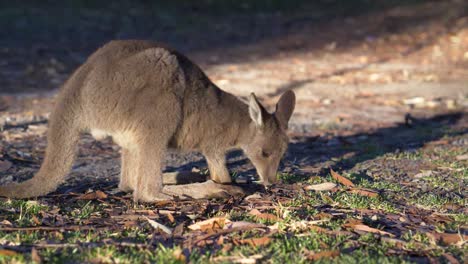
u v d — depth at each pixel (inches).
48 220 354.6
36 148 561.0
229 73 992.2
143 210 379.2
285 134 445.1
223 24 1429.6
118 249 308.7
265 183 441.7
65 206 388.2
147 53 403.2
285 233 334.6
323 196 402.9
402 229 351.6
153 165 401.7
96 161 527.2
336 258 301.0
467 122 713.0
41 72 940.0
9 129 634.2
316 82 937.5
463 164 507.8
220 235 330.3
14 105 750.5
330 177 459.8
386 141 617.3
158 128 400.8
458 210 391.2
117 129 403.2
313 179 455.8
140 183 402.9
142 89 398.9
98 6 1507.1
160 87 400.8
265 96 844.6
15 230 332.8
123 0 1584.6
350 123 708.7
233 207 386.3
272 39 1286.9
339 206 390.0
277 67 1045.8
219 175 441.4
